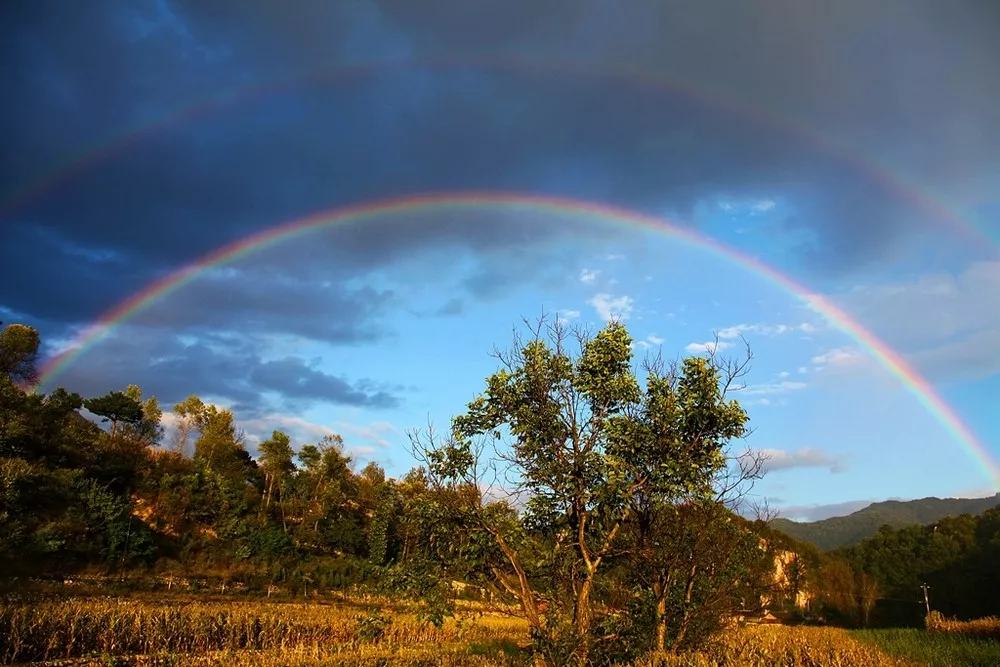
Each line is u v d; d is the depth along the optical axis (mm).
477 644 24266
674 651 13555
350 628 28516
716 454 12195
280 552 59312
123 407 67438
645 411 12508
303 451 78500
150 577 46656
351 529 68062
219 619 27234
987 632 35750
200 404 80062
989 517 103562
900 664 20141
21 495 42906
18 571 38656
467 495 12438
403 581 12531
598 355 12461
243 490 69438
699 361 12586
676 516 13039
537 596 12516
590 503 11828
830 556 94000
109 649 22578
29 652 20875
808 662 18172
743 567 15000
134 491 59031
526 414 12344
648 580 13594
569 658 11562
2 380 51250
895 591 98750
